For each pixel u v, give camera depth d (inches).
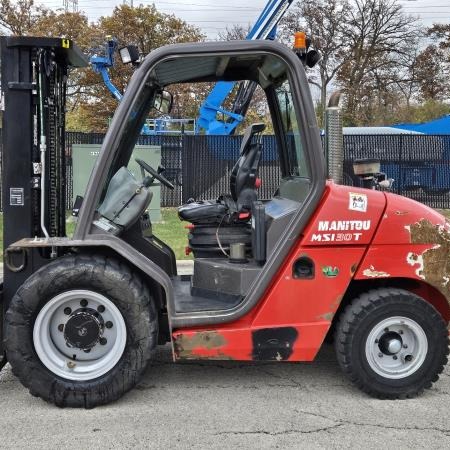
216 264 156.3
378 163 168.7
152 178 161.8
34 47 151.5
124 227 151.1
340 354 150.7
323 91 1502.2
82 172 438.3
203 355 144.9
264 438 129.6
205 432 132.3
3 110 152.3
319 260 146.1
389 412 143.7
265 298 146.1
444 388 160.6
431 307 150.0
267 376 168.1
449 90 1632.6
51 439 128.8
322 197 146.9
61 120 171.2
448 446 126.3
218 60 153.9
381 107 1546.5
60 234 171.3
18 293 139.8
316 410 144.6
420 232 149.3
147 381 163.3
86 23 1235.9
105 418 139.3
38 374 141.3
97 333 143.1
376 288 155.4
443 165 610.9
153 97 165.2
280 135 179.8
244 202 165.3
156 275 142.4
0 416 140.3
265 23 435.2
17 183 153.4
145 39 1230.3
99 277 139.0
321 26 1493.6
